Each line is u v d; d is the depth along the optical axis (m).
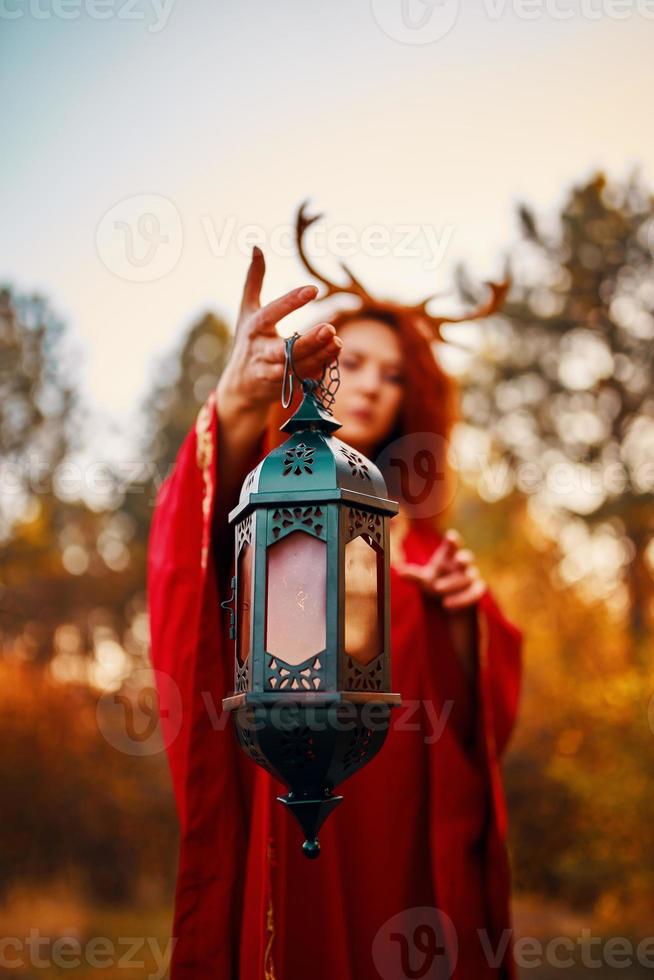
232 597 1.39
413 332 2.37
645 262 8.57
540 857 8.09
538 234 8.48
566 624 8.95
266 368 1.65
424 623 2.08
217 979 1.78
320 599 1.26
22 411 7.29
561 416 8.94
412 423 2.37
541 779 8.31
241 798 1.86
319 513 1.28
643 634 8.61
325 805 1.27
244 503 1.32
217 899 1.80
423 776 2.03
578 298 8.75
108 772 10.19
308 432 1.36
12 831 9.74
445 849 1.97
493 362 9.02
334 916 1.84
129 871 9.98
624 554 8.84
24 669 10.01
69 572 10.09
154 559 1.94
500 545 9.14
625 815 7.77
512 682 2.29
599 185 8.39
